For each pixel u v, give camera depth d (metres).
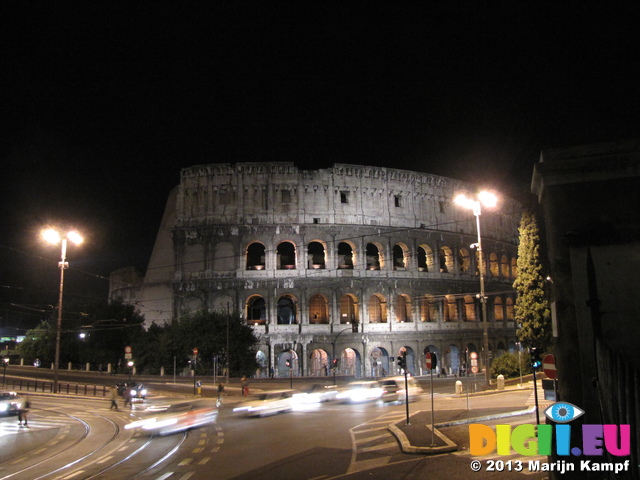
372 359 81.12
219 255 80.88
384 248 84.56
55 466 21.38
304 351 78.75
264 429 30.08
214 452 23.41
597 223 12.41
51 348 93.06
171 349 74.94
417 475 17.66
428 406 38.31
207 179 82.62
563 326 12.52
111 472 19.81
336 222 82.31
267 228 81.12
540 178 13.38
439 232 89.00
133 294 94.62
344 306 87.12
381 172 86.00
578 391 12.19
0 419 38.75
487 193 44.59
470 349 91.25
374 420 31.81
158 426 29.30
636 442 9.16
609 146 12.62
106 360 85.75
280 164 82.88
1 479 19.34
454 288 90.19
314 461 20.66
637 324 11.80
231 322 74.88
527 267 51.25
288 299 86.62
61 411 42.75
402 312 89.00
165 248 89.44
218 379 69.31
